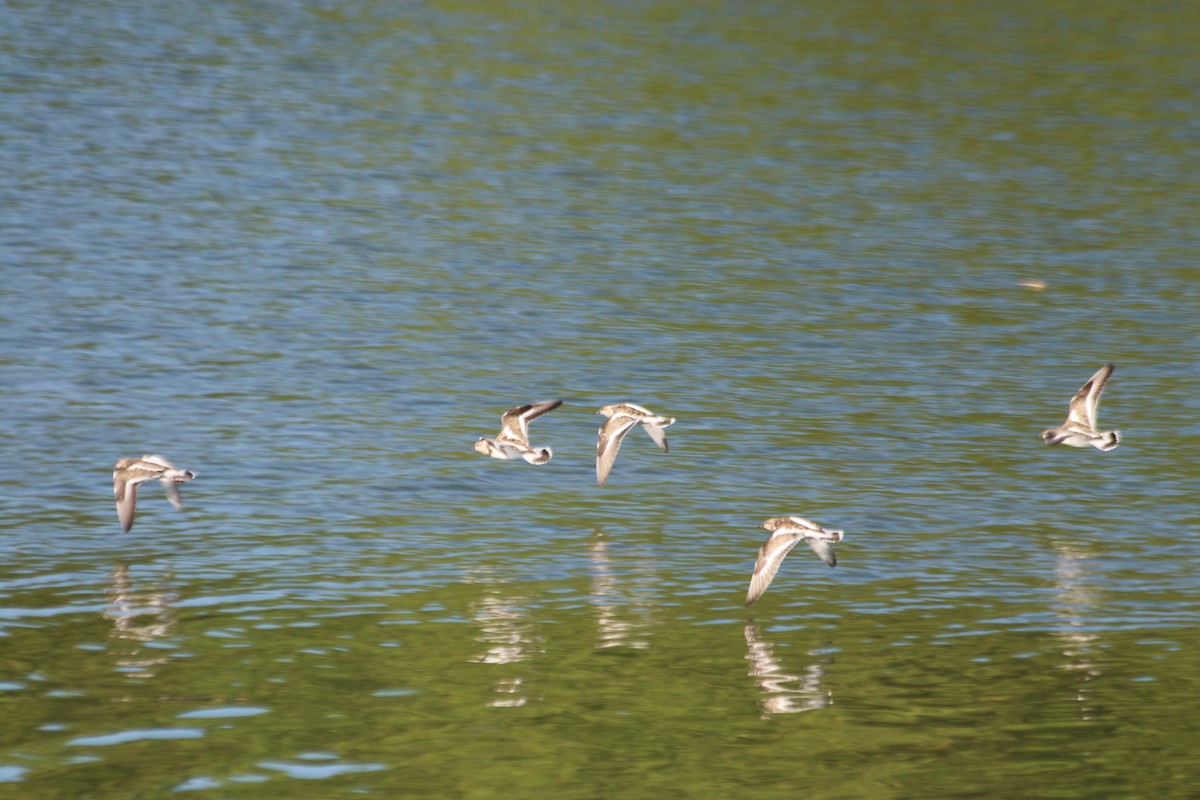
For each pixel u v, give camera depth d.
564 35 92.44
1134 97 82.75
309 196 61.09
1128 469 36.84
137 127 69.38
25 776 21.56
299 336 45.28
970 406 41.34
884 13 101.19
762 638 27.17
